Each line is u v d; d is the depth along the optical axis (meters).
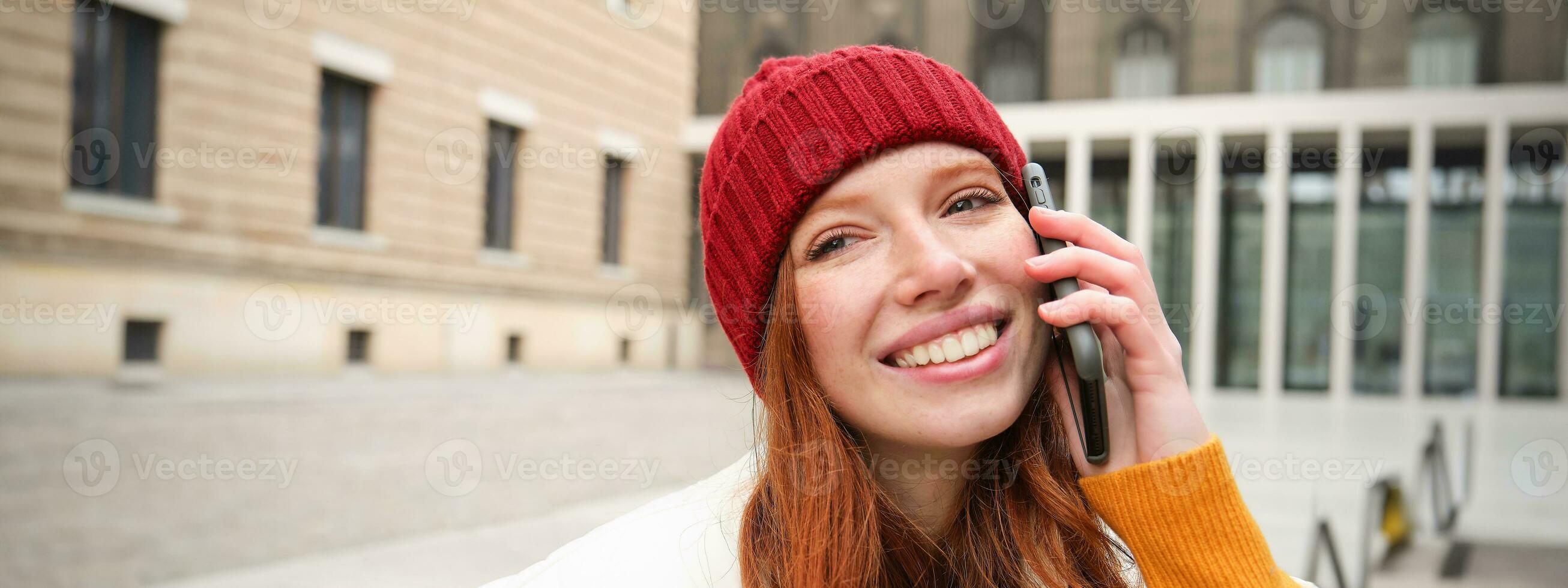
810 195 0.86
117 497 4.82
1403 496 4.68
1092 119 16.25
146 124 10.45
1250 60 17.44
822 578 0.80
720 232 0.99
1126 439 0.94
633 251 16.95
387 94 12.65
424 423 8.09
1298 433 9.31
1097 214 16.94
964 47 19.20
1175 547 0.89
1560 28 15.86
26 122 9.32
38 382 9.25
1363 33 16.86
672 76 17.86
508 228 14.74
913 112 0.86
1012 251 0.87
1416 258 15.13
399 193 12.83
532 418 8.79
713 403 11.14
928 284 0.80
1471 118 14.91
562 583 0.86
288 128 11.49
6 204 9.20
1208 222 15.72
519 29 14.56
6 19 9.20
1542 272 15.17
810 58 0.94
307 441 6.81
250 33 11.12
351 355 12.26
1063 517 0.95
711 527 0.89
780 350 0.88
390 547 3.97
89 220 9.79
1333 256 16.00
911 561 0.91
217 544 3.99
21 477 5.19
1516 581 3.98
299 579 3.41
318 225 12.19
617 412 9.69
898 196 0.85
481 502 5.00
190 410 8.05
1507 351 15.32
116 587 3.32
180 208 10.52
